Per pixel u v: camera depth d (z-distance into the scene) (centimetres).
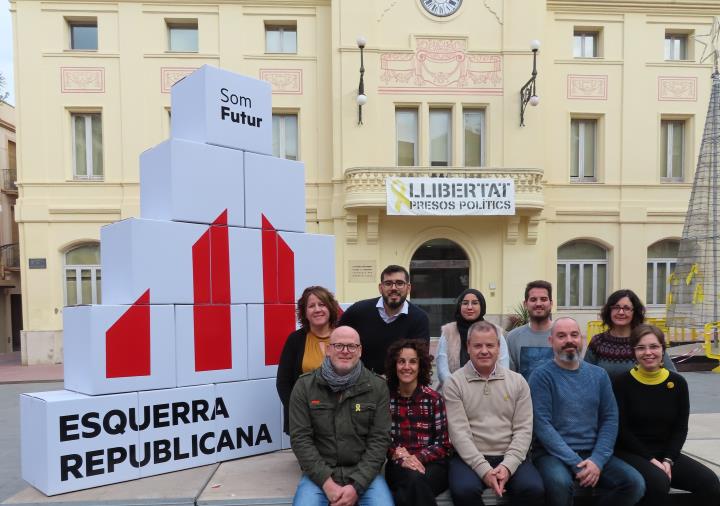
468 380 329
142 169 403
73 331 352
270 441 416
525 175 1165
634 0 1271
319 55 1246
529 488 296
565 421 328
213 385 386
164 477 354
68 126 1232
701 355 1031
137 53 1223
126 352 348
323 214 1241
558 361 335
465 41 1227
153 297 361
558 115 1283
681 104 1303
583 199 1290
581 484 309
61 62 1216
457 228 1220
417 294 1248
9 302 1748
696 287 1106
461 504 299
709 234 1103
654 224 1294
